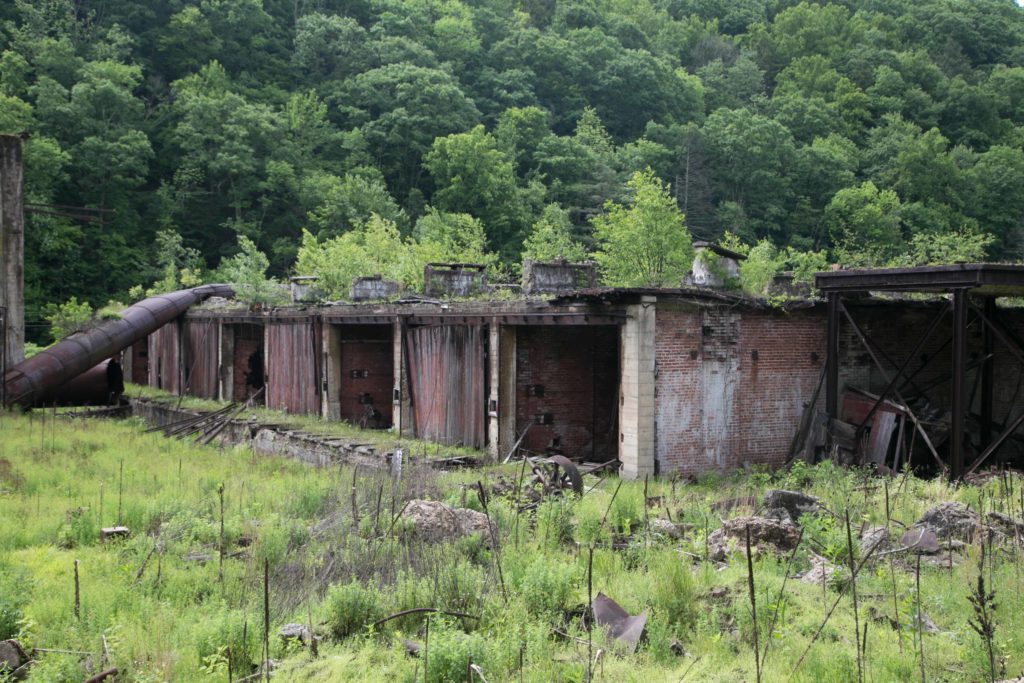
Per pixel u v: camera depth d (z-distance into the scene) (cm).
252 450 2072
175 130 5909
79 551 1045
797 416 1797
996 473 1458
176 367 3244
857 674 658
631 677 661
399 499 1182
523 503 1234
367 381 2444
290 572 930
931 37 9925
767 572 886
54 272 5038
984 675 650
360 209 5703
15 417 2330
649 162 6756
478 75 8131
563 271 1933
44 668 680
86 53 6369
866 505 1211
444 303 1945
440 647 686
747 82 9212
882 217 5894
